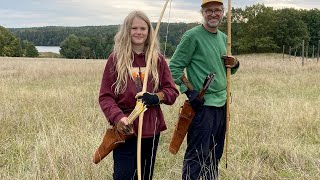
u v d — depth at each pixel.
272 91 13.10
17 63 29.28
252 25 78.44
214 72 3.96
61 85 14.98
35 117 7.52
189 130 4.07
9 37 97.19
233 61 3.98
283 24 78.31
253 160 5.38
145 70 3.27
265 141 6.19
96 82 16.30
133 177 3.40
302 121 7.48
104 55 49.94
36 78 17.95
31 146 5.96
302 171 4.93
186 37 3.93
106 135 3.29
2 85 13.43
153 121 3.35
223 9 3.91
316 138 6.57
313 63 25.78
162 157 5.62
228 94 4.05
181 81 3.97
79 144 5.46
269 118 7.75
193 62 3.99
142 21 3.25
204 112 3.94
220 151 4.20
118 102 3.31
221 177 4.83
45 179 4.46
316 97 11.47
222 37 4.11
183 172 4.12
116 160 3.37
